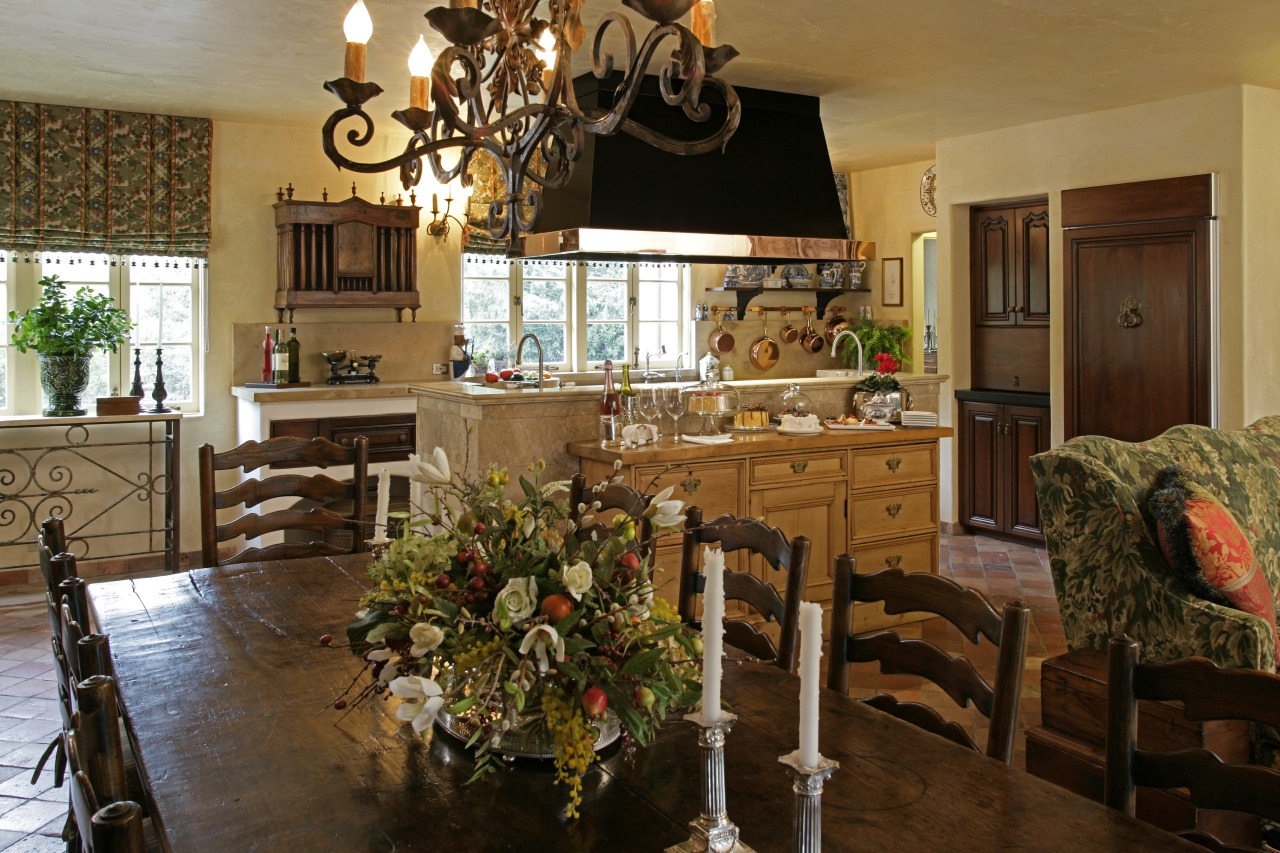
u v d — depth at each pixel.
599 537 2.34
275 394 5.66
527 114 2.14
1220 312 5.44
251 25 4.07
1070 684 2.83
